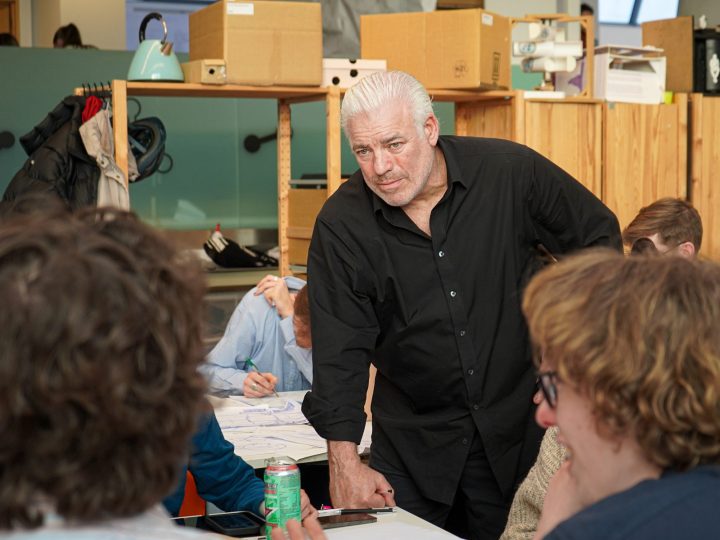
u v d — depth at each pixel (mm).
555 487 1086
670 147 4410
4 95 4902
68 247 722
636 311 900
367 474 2117
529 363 2342
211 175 5480
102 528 723
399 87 2164
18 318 679
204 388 796
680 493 899
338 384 2193
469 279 2268
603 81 4297
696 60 4664
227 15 3484
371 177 2182
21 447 689
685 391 880
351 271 2254
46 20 6551
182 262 805
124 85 3389
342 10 4160
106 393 693
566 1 6676
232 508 1944
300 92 3676
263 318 3303
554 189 2324
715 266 944
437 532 1652
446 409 2342
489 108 4043
